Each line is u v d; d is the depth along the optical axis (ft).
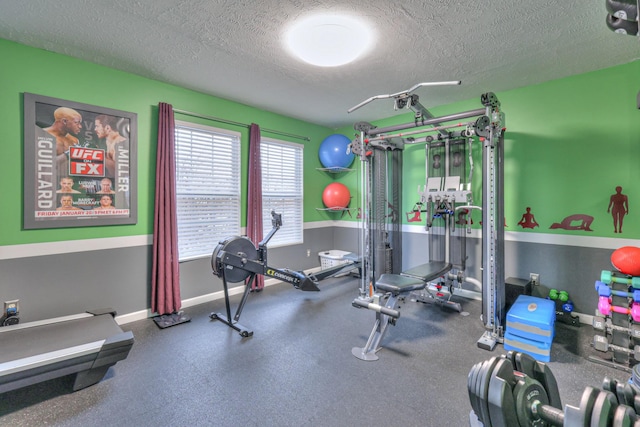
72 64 8.82
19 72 8.08
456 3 6.38
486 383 2.62
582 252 10.03
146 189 10.36
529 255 11.00
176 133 11.12
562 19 6.93
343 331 9.40
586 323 9.91
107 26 7.28
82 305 9.13
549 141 10.52
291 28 7.34
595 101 9.67
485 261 8.78
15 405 6.00
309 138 16.02
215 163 12.23
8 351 6.31
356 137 11.75
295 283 11.43
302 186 15.79
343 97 12.11
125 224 9.92
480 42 7.93
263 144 14.01
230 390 6.51
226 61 9.04
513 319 8.19
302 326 9.76
